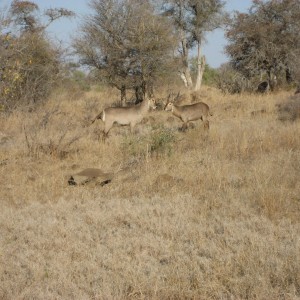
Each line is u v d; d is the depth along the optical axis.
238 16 32.28
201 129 14.42
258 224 6.99
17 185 9.28
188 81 36.88
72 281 5.44
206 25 36.56
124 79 22.58
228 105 22.28
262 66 31.56
